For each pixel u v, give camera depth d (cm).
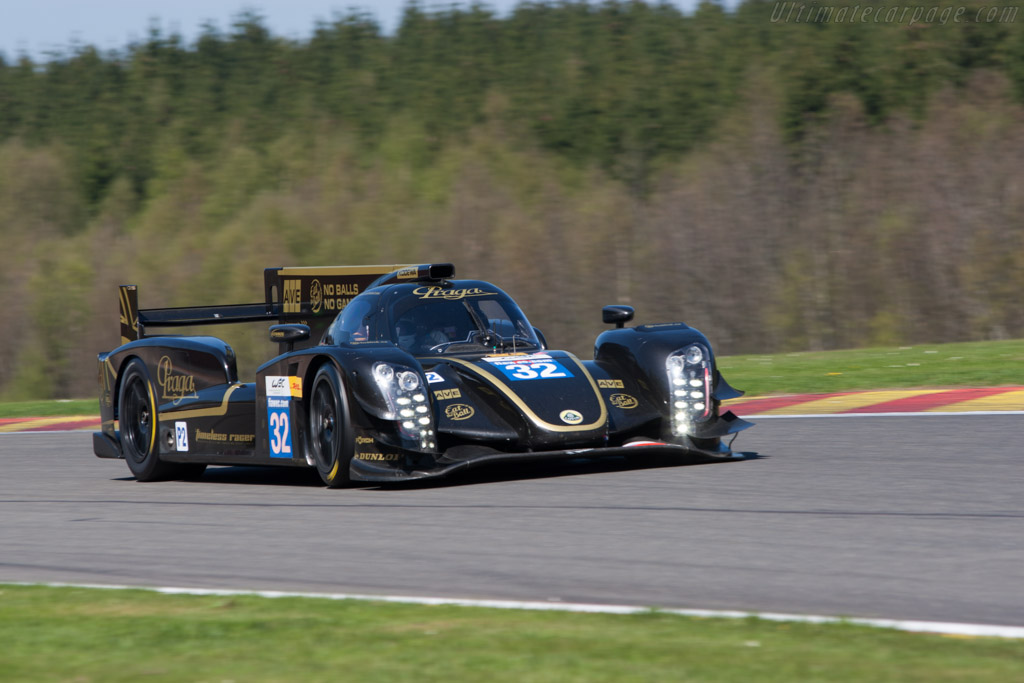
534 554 1784
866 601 1440
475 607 1465
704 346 2686
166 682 1214
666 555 1736
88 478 3203
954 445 2855
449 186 17888
